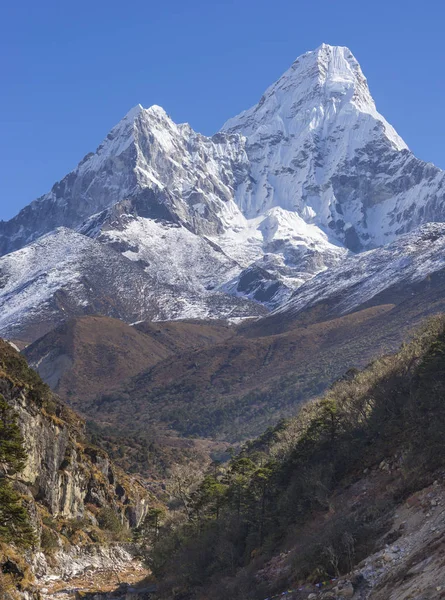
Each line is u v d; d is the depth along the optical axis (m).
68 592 61.72
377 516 45.53
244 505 63.12
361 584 38.94
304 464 60.84
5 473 57.91
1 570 52.81
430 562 36.53
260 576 49.97
